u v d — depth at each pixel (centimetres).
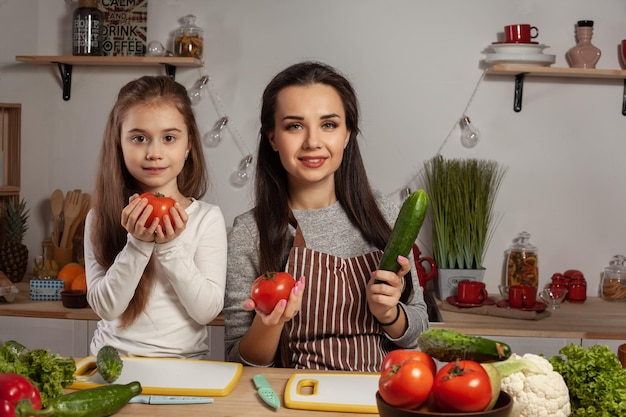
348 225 184
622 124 322
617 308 298
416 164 323
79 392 121
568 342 258
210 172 327
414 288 190
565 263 326
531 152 322
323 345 171
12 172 328
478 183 302
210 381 143
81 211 324
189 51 312
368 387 140
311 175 171
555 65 320
